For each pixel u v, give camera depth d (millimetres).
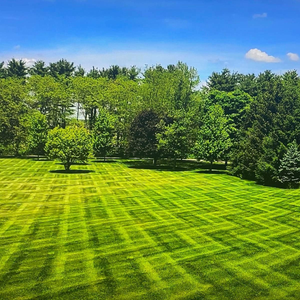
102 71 96188
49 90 67938
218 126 42938
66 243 14031
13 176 34344
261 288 9977
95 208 21031
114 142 53688
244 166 36344
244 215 19500
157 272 11125
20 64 91188
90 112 72438
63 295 9445
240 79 92500
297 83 57844
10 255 12516
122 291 9742
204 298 9359
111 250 13242
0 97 61188
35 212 19688
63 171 39406
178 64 58469
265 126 38688
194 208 21422
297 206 22016
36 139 52344
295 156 29844
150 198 24703
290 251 13219
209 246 13828
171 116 48469
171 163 53062
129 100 64125
